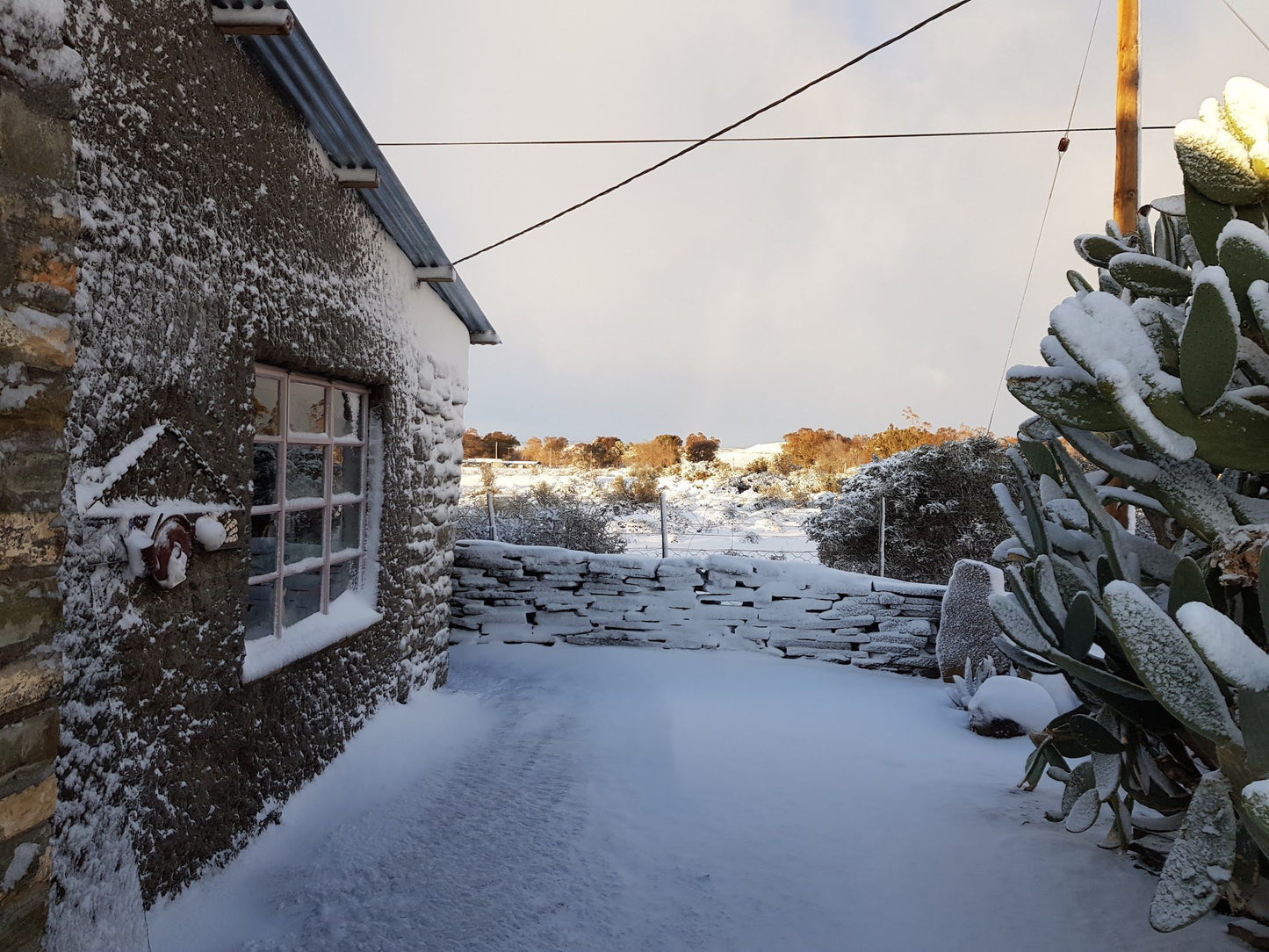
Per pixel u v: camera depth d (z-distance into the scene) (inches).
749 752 159.3
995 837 110.9
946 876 99.9
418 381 189.2
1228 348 58.8
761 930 90.0
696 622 260.1
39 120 56.2
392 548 172.1
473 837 117.0
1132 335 65.1
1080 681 88.8
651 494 733.9
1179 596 69.4
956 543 405.1
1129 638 62.6
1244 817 62.2
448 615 219.1
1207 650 54.7
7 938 51.1
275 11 98.7
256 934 90.6
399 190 145.4
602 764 150.9
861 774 145.4
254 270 111.0
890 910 92.5
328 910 96.3
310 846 114.6
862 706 201.2
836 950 84.8
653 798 132.5
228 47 103.5
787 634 254.2
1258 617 72.1
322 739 136.6
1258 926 78.2
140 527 86.6
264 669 114.9
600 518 408.5
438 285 196.2
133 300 85.5
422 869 107.0
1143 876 94.3
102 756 80.0
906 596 247.8
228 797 105.3
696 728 176.2
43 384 55.9
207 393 99.9
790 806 128.3
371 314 156.9
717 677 227.5
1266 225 69.3
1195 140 69.0
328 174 135.8
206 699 100.0
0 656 51.4
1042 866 99.6
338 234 140.6
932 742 170.4
